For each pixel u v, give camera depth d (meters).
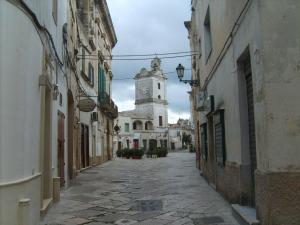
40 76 8.07
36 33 7.72
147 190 13.25
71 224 7.95
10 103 6.29
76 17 18.83
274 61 6.21
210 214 8.64
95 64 28.45
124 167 26.53
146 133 80.62
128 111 82.56
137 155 41.78
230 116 9.51
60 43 12.62
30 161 7.23
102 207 9.93
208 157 14.79
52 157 10.80
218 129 11.40
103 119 33.62
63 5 13.45
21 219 6.34
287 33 6.25
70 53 15.95
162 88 85.06
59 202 10.79
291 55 6.22
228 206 9.55
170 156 47.38
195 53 20.11
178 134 87.94
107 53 37.34
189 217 8.41
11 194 6.18
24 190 6.59
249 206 8.14
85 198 11.53
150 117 82.19
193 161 33.34
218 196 11.29
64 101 14.05
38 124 8.05
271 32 6.26
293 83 6.19
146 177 18.33
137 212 9.17
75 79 18.36
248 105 8.35
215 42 11.83
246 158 8.35
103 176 19.22
